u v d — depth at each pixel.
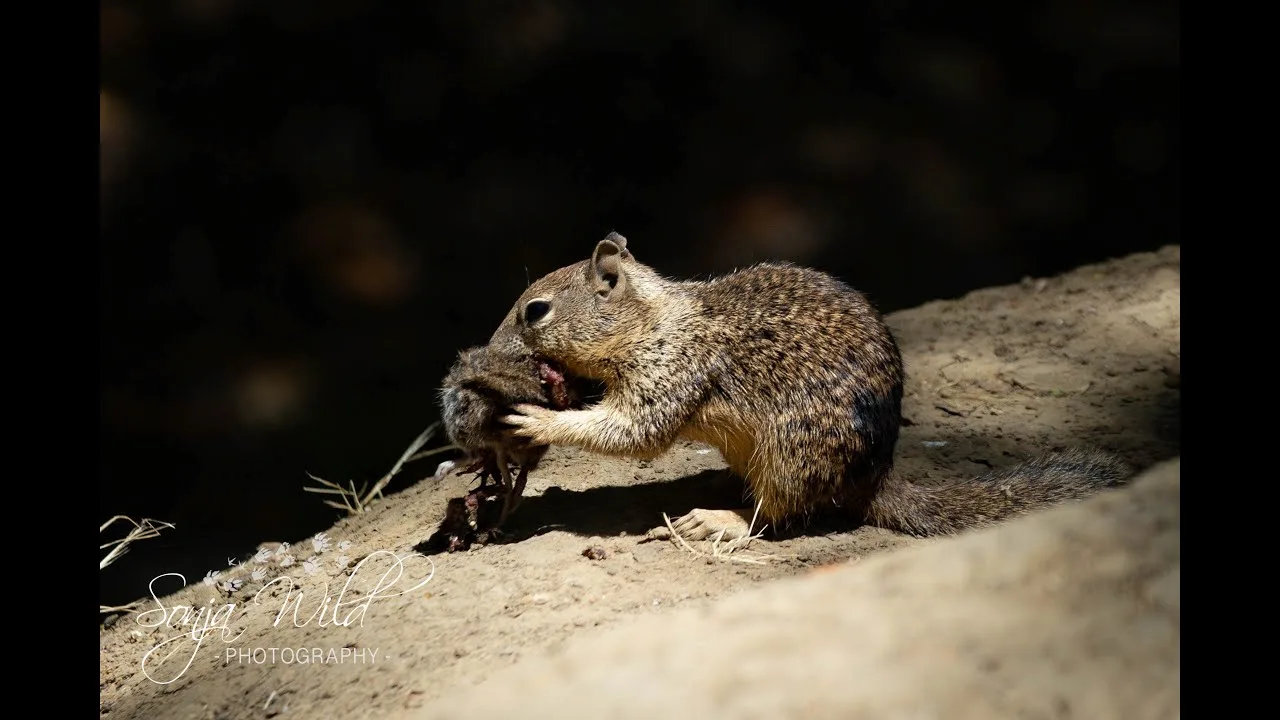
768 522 7.89
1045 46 20.78
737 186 18.19
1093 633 3.89
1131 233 17.53
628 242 17.17
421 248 17.08
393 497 9.73
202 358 15.42
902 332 11.95
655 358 7.90
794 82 19.89
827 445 7.71
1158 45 20.70
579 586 6.82
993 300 12.65
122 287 16.28
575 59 19.86
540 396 8.02
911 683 3.78
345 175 17.91
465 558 7.60
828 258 17.03
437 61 19.58
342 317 16.12
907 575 4.49
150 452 14.09
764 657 4.07
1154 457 9.12
